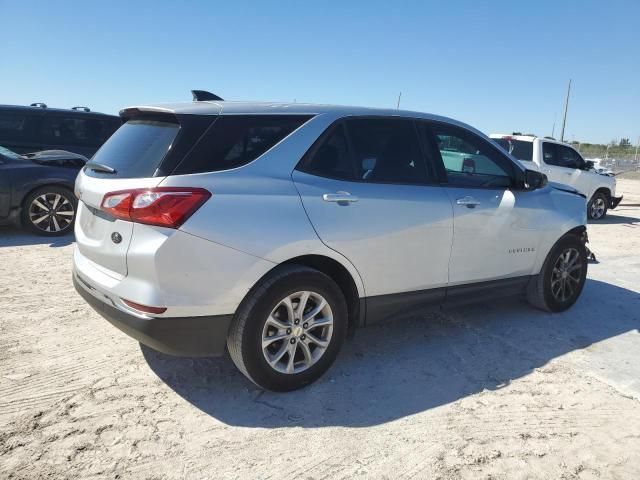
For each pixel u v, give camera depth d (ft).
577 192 17.44
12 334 13.42
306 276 10.68
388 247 11.98
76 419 9.84
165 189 9.39
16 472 8.34
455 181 13.73
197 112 10.34
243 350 10.27
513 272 15.17
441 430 10.09
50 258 21.03
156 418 10.03
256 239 10.03
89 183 10.83
